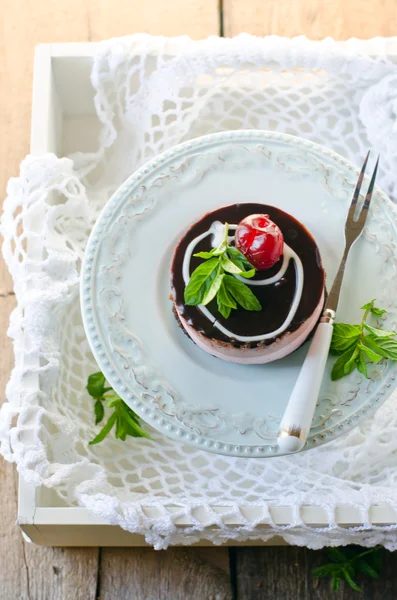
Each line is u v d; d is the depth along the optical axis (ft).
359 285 2.29
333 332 2.23
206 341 2.18
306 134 2.65
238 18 3.01
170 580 2.62
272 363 2.24
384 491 2.27
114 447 2.44
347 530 2.23
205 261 2.21
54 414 2.31
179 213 2.35
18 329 2.32
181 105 2.63
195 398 2.22
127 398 2.21
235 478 2.41
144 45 2.52
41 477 2.23
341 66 2.54
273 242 2.13
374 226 2.33
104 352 2.24
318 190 2.36
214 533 2.27
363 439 2.42
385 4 3.00
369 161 2.61
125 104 2.63
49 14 3.04
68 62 2.54
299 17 3.00
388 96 2.54
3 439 2.27
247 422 2.20
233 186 2.37
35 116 2.48
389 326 2.27
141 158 2.63
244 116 2.67
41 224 2.38
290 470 2.39
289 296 2.18
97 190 2.63
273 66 2.56
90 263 2.30
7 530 2.69
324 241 2.32
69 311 2.47
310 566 2.62
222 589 2.61
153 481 2.40
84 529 2.31
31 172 2.40
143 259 2.32
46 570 2.64
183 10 3.02
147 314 2.28
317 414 2.20
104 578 2.63
